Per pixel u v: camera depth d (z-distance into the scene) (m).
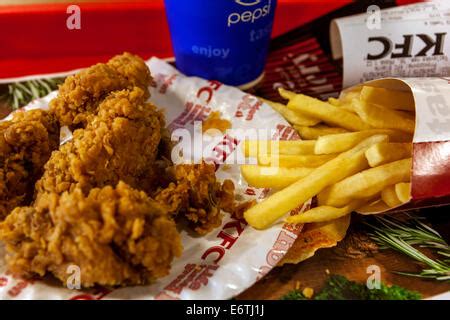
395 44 0.41
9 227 0.31
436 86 0.36
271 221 0.35
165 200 0.34
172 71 0.44
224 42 0.42
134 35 0.48
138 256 0.30
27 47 0.47
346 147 0.37
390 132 0.37
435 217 0.37
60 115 0.38
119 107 0.35
